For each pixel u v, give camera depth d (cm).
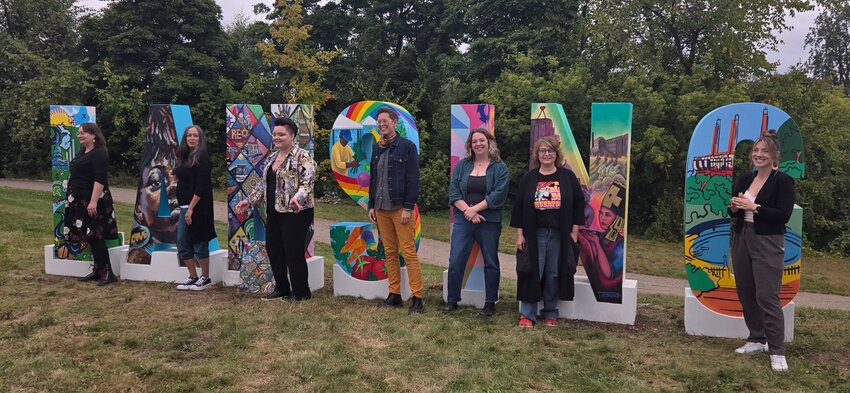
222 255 640
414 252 532
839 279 1022
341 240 583
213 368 376
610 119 512
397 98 2128
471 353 411
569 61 1873
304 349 416
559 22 2000
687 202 486
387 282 574
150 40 2142
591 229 521
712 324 476
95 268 632
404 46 2588
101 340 426
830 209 1677
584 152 1578
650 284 902
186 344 423
